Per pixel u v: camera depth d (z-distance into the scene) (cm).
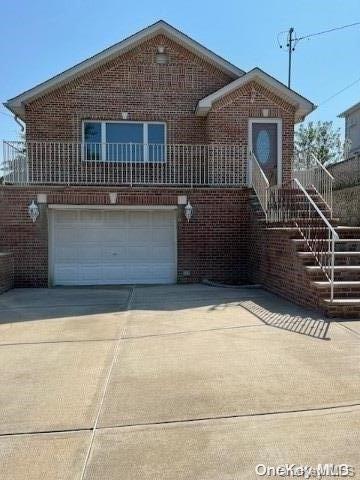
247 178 1296
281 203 1059
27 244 1168
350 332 604
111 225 1219
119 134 1373
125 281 1224
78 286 1184
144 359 512
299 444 314
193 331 638
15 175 1233
